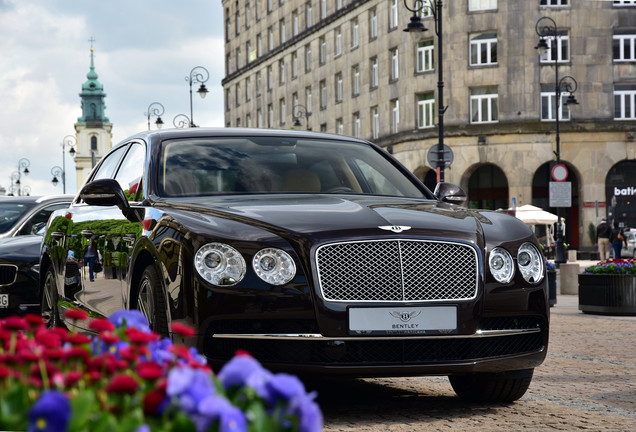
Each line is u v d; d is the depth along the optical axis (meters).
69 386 2.11
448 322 5.33
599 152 43.81
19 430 1.78
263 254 5.07
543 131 43.56
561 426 5.23
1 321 2.67
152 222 5.59
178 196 6.02
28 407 1.84
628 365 8.30
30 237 10.74
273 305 5.02
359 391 6.59
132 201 6.26
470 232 5.54
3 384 2.06
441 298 5.36
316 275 5.09
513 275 5.61
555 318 14.33
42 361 2.20
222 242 5.08
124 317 2.79
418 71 45.31
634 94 44.12
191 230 5.18
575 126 43.62
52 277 7.94
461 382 6.15
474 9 44.22
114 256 6.13
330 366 5.12
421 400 6.18
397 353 5.28
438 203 6.31
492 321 5.56
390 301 5.22
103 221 6.57
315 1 56.62
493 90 44.19
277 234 5.15
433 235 5.39
